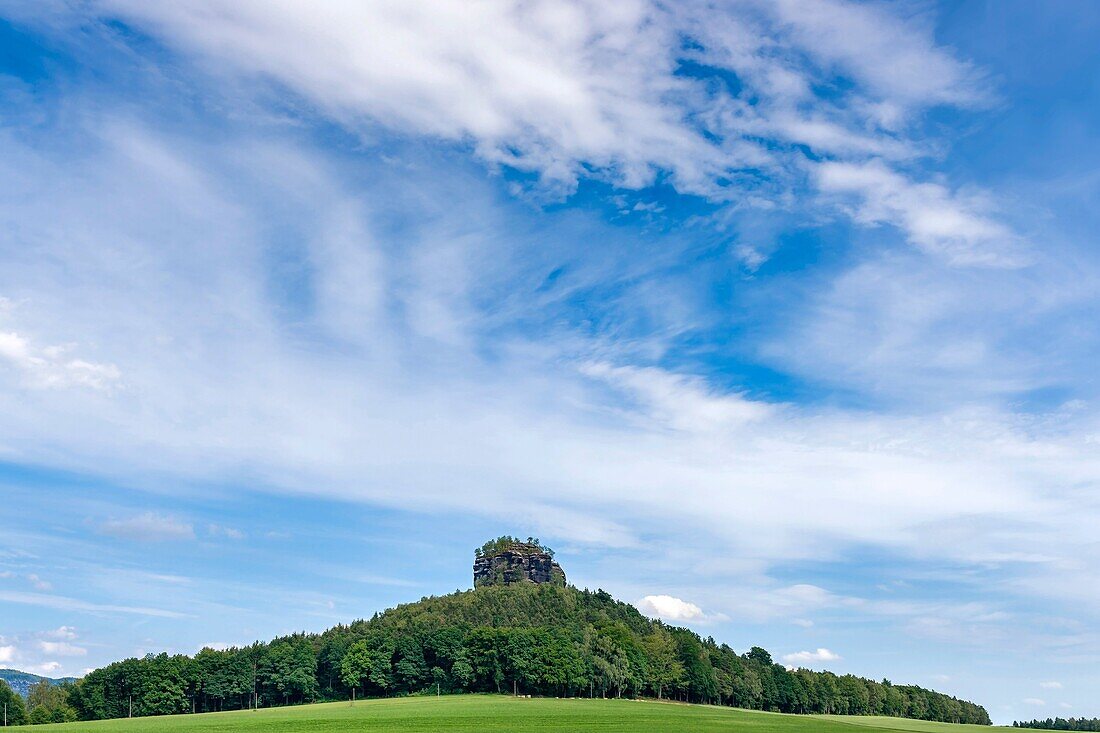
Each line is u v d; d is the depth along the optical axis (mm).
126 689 183250
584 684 185500
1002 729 169750
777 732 103500
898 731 119438
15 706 179875
